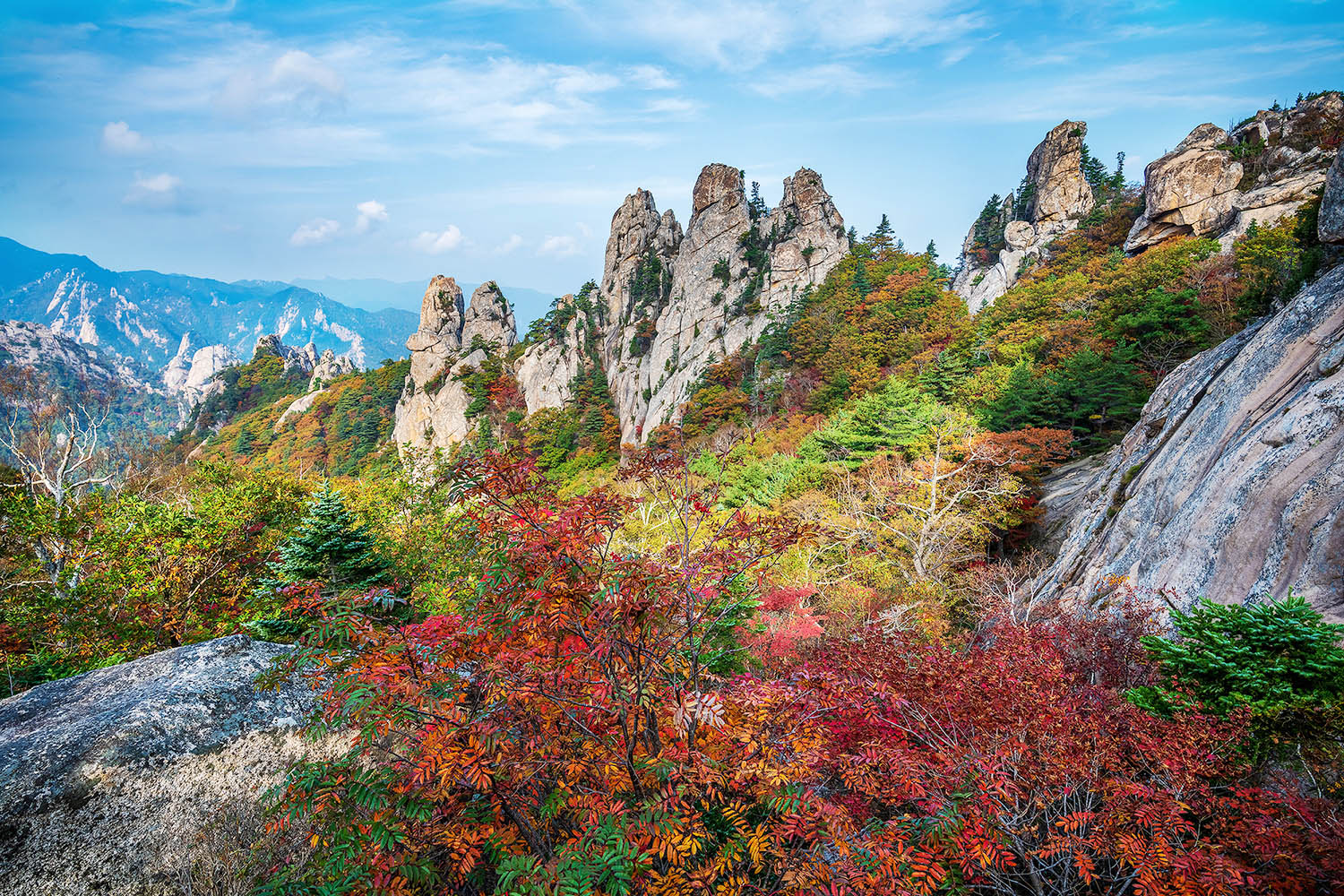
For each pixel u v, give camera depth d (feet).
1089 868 14.79
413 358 377.50
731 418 223.71
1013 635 25.99
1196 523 39.32
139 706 22.54
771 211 332.60
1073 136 265.95
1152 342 133.18
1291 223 146.20
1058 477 104.17
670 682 17.06
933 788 16.70
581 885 12.00
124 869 19.21
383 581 52.42
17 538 61.21
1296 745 18.78
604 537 16.25
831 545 91.61
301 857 19.48
